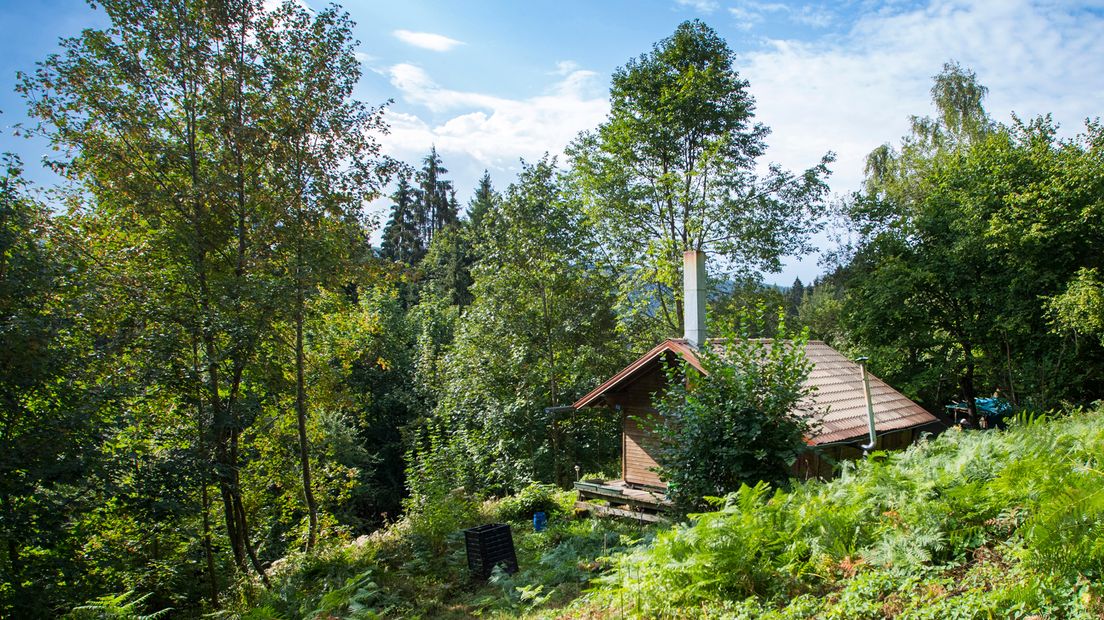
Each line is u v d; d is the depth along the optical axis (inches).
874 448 447.8
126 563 431.2
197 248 482.6
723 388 403.5
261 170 534.9
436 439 683.4
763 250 980.6
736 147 1021.2
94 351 412.5
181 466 436.1
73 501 361.1
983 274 942.4
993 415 1031.0
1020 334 902.4
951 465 266.1
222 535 619.2
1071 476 202.2
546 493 634.8
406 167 594.2
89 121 476.4
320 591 405.4
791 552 225.5
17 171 377.1
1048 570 160.6
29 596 335.9
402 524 556.7
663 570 231.6
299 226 527.8
